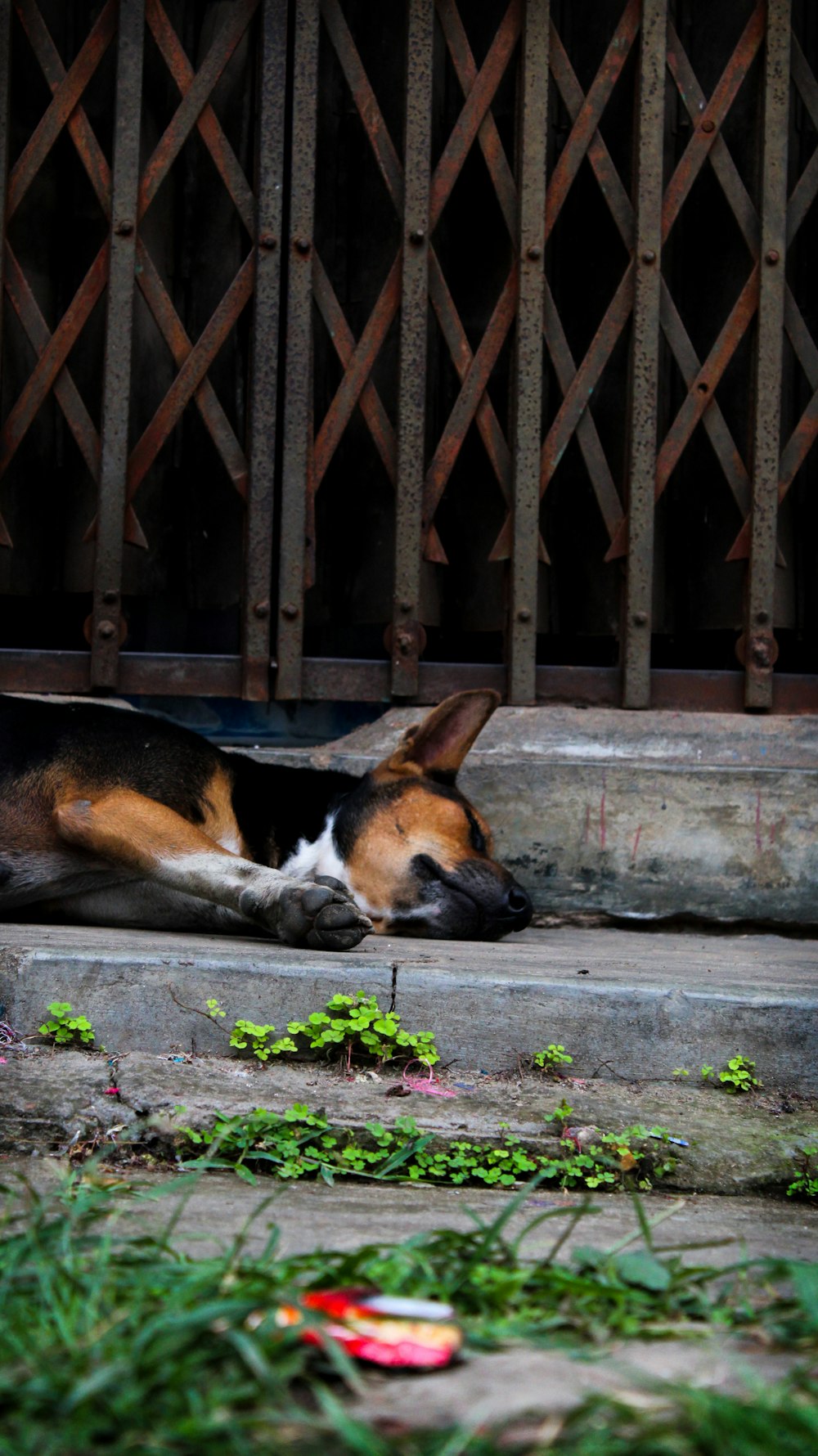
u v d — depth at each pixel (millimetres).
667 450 5383
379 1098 2902
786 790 5008
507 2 5617
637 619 5348
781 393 5742
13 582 5496
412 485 5270
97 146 5172
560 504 5848
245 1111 2762
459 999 3172
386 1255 1934
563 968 3459
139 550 5457
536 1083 3102
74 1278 1561
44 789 4047
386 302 5266
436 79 5766
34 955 3141
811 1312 1562
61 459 5637
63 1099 2777
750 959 4109
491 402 5699
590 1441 1164
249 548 5223
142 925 4324
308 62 5176
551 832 4988
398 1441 1177
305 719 5727
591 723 5258
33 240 5496
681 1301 1744
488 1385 1373
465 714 4379
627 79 5645
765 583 5398
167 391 5617
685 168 5375
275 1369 1309
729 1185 2773
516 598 5312
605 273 5754
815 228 5969
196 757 4285
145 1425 1198
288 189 5344
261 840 4328
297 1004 3145
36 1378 1280
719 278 5781
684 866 4996
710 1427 1160
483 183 5742
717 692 5418
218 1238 2020
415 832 4234
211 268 5711
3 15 5070
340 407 5254
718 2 5758
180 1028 3125
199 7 5660
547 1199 2607
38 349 5141
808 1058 3203
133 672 5211
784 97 5395
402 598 5277
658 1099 3064
